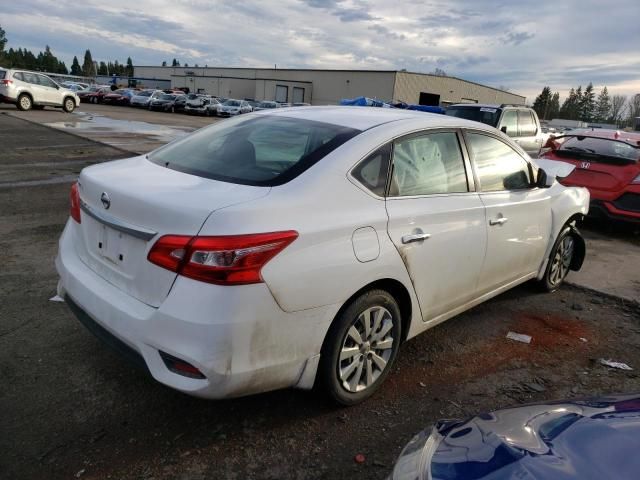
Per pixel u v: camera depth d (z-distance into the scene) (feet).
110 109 114.11
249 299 7.69
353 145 9.64
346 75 198.49
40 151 39.68
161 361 8.00
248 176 9.11
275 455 8.68
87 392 9.97
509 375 11.84
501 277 13.46
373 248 9.25
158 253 7.89
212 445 8.80
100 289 8.96
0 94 78.23
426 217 10.37
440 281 11.06
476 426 6.11
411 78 189.47
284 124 10.96
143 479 8.00
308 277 8.28
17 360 10.87
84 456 8.36
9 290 14.16
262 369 8.13
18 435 8.71
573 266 17.94
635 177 24.35
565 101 371.35
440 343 13.16
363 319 9.61
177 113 129.29
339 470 8.46
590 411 6.12
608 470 4.99
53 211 22.75
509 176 13.46
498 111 39.78
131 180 9.17
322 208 8.67
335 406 9.92
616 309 16.16
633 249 23.41
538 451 5.29
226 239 7.54
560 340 13.78
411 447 6.11
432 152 11.12
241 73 240.12
